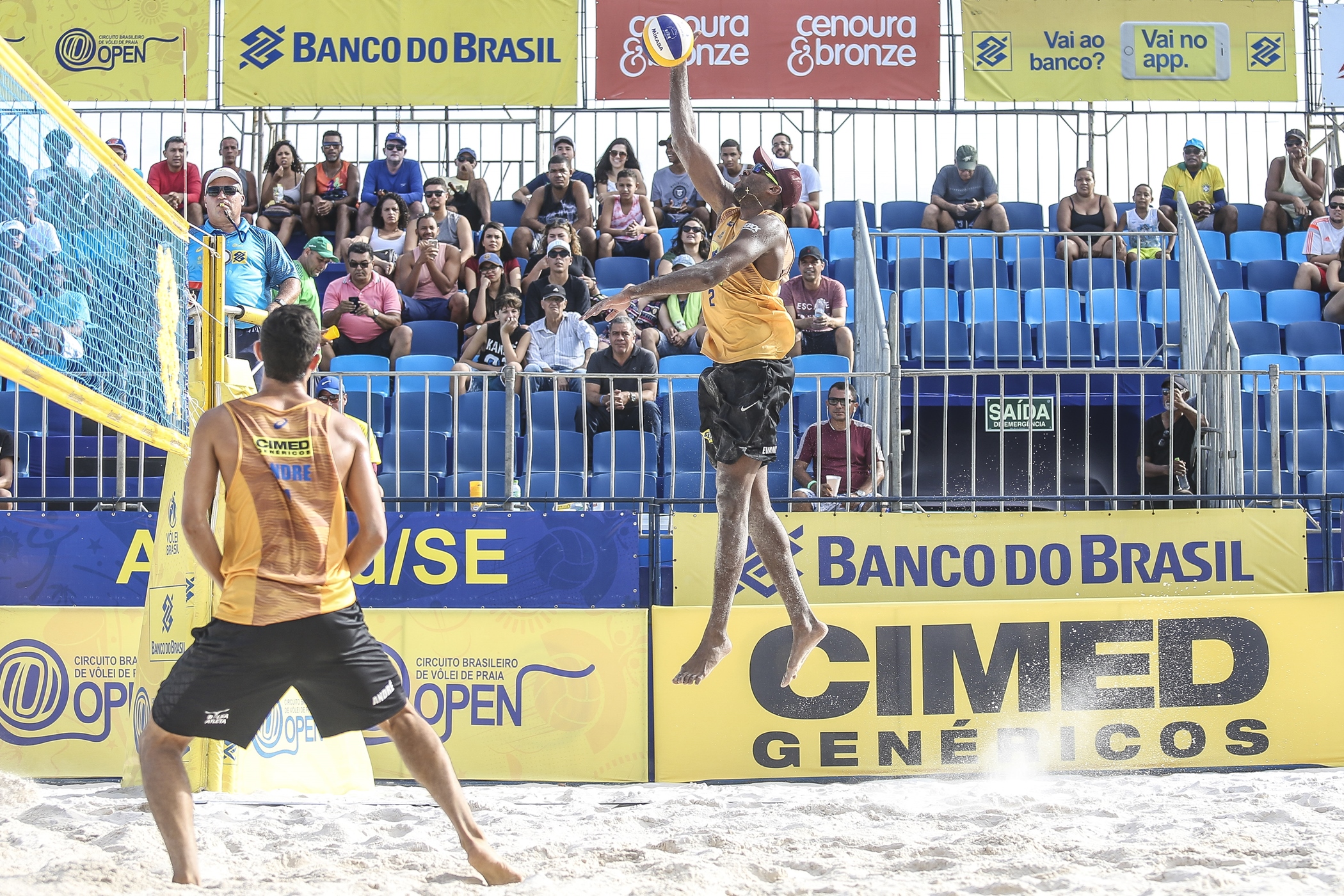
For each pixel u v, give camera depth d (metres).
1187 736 17.23
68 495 21.52
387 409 23.19
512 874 9.05
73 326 11.77
